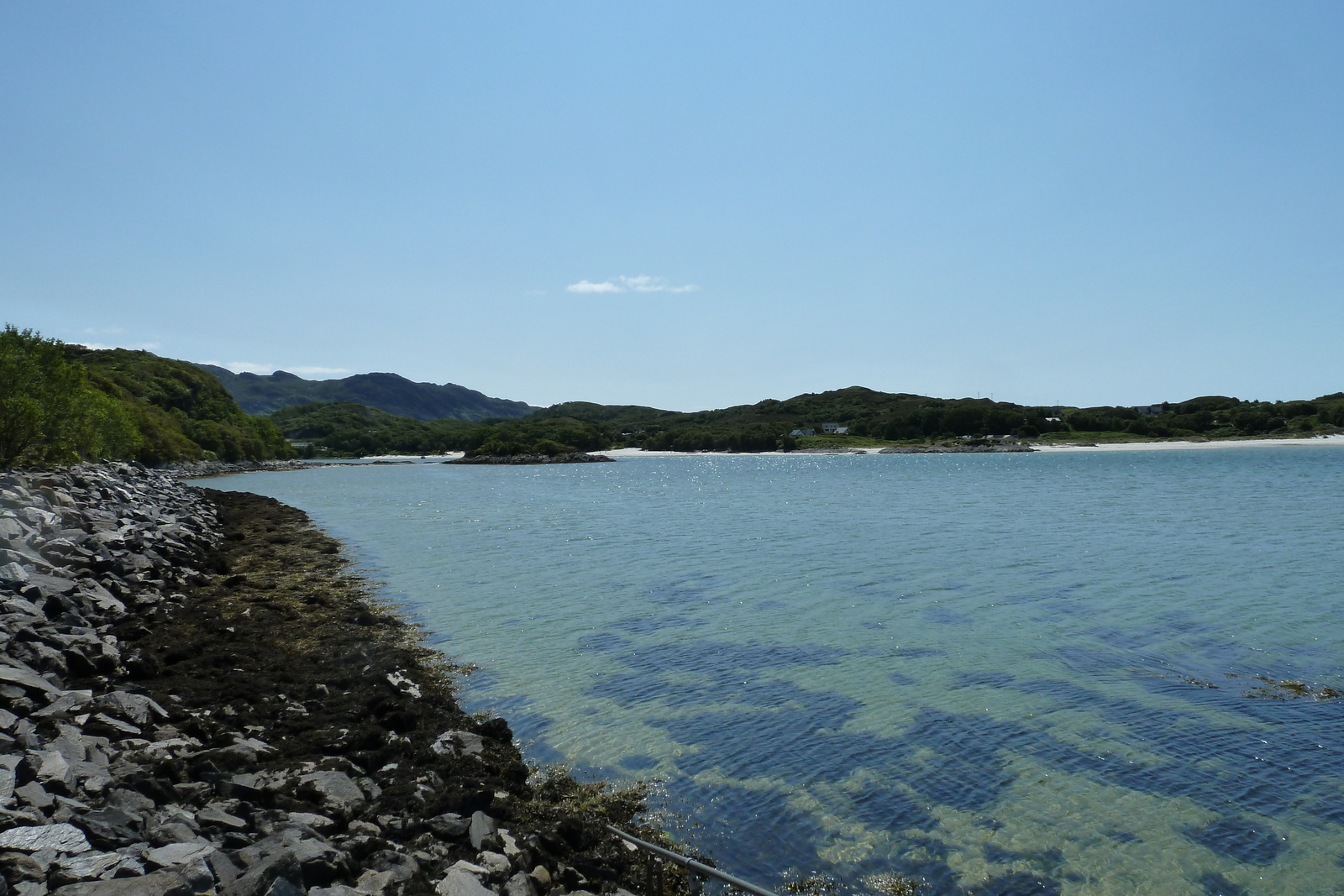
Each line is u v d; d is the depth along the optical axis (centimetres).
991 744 1337
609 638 2014
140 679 1420
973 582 2759
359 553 3469
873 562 3222
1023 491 7238
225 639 1783
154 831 771
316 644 1847
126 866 679
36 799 767
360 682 1534
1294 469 9988
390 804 979
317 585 2659
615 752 1298
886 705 1527
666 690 1612
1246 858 988
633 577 2892
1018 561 3212
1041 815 1096
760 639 2011
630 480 10825
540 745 1327
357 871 777
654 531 4412
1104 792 1159
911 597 2512
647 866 941
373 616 2223
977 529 4338
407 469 15525
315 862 737
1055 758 1276
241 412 18862
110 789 852
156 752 999
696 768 1240
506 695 1572
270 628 1972
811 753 1299
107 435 6906
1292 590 2544
